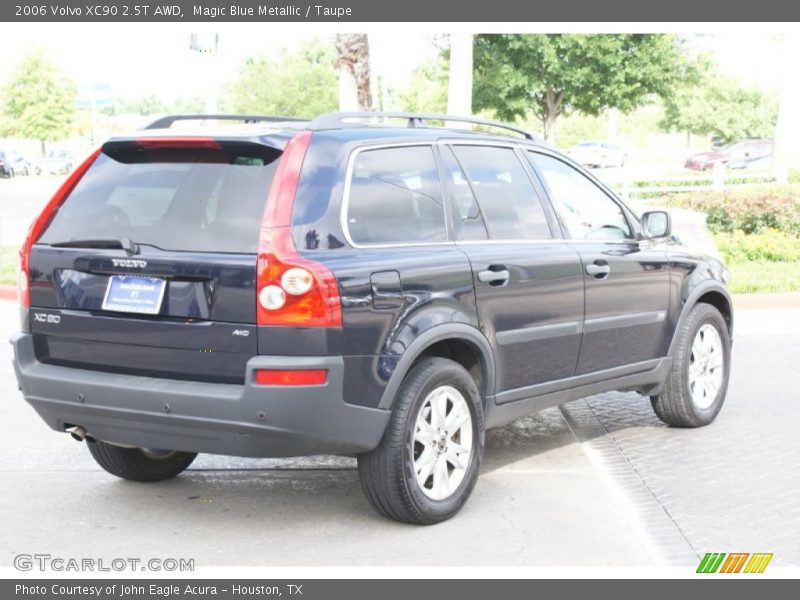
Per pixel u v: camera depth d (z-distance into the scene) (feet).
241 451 15.94
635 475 20.81
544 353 19.89
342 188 16.62
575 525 17.78
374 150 17.51
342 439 16.16
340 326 15.84
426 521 17.54
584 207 21.68
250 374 15.52
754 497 19.31
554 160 21.47
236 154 16.58
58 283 17.25
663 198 69.10
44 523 17.94
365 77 59.36
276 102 214.69
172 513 18.44
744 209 59.06
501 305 18.69
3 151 193.16
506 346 18.89
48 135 260.21
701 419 24.44
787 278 49.65
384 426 16.60
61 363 17.43
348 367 15.99
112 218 17.03
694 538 17.15
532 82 91.15
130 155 17.53
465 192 18.90
